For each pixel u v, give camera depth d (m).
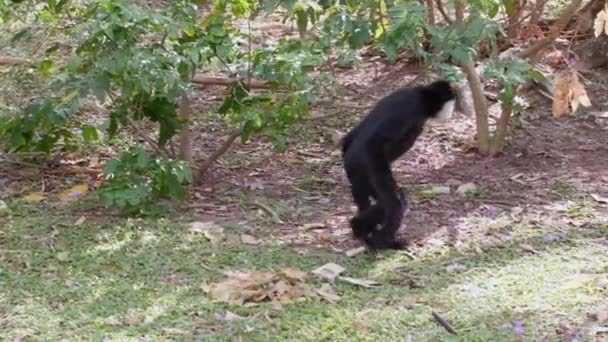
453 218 8.23
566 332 6.21
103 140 9.77
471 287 6.89
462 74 7.91
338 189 9.00
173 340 6.12
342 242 7.80
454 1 8.74
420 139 10.09
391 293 6.81
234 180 9.16
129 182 8.10
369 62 12.16
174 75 7.69
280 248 7.65
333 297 6.70
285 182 9.16
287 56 8.02
